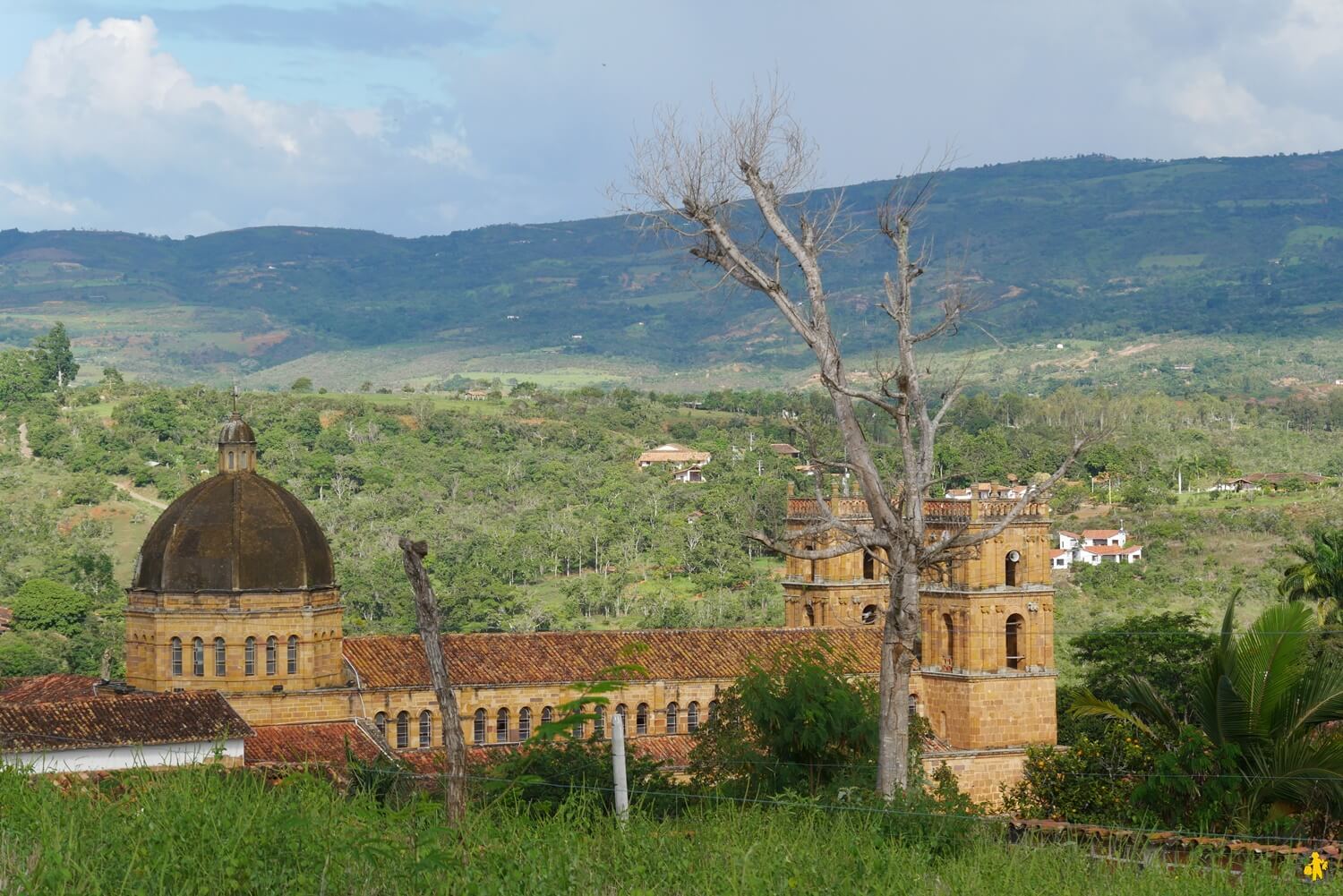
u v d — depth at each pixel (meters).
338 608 92.88
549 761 61.09
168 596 89.75
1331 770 59.06
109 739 73.62
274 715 88.62
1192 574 198.00
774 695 69.06
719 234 63.34
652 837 39.78
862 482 63.41
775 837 42.00
